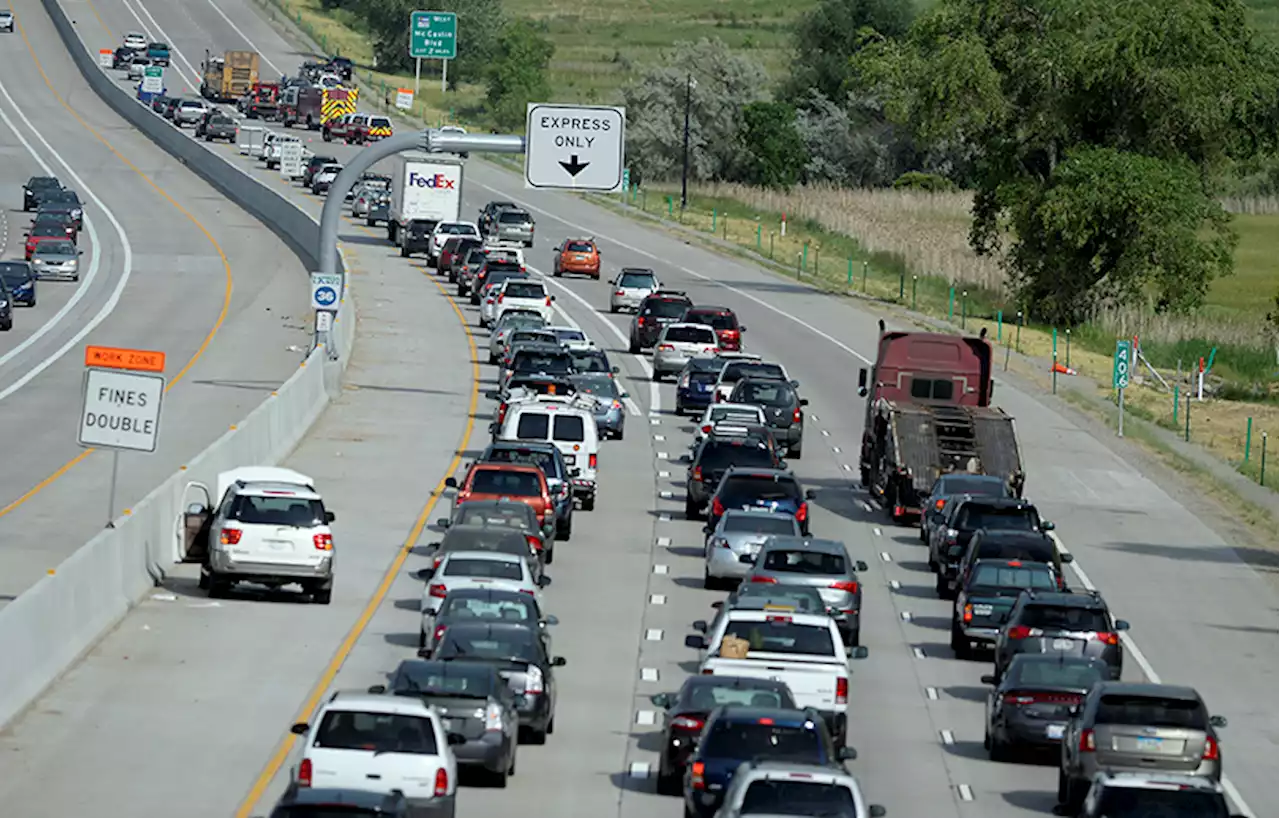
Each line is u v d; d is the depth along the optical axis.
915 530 155.38
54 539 132.50
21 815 73.19
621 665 107.19
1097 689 82.38
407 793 68.06
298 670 100.62
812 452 189.25
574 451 154.50
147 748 84.31
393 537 140.12
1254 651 121.31
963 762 90.94
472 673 81.62
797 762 71.19
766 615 88.81
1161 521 163.88
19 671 91.06
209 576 118.06
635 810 78.38
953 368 167.88
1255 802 87.94
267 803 76.19
